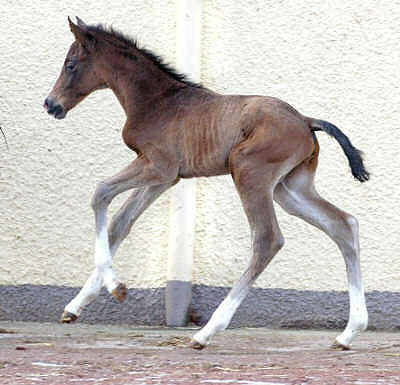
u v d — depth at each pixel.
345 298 10.41
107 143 10.76
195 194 10.61
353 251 7.87
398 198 10.46
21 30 10.89
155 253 10.65
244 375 5.60
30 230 10.78
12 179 10.82
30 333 9.05
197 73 10.61
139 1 10.82
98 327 10.16
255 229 7.47
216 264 10.62
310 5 10.63
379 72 10.55
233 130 7.74
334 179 10.51
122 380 5.33
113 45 8.56
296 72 10.63
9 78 10.88
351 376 5.57
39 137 10.83
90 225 10.72
